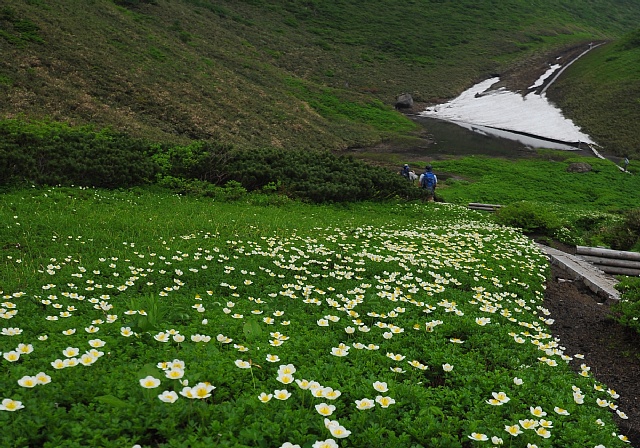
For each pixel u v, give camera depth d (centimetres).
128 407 319
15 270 705
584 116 5553
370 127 5066
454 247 1045
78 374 368
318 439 315
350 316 575
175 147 1767
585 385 473
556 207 2522
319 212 1510
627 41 7500
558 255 1198
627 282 748
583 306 837
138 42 4384
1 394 332
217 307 597
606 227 1795
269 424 320
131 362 405
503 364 501
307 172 1812
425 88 7081
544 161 4075
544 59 8469
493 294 763
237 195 1566
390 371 449
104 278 703
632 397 519
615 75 6412
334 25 8806
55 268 712
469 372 459
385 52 8219
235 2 8331
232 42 6269
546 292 892
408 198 1998
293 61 6769
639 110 5259
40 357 403
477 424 366
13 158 1290
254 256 864
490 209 2373
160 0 6138
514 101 6625
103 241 907
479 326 577
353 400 383
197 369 386
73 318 510
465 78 7731
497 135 5169
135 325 478
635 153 4459
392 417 364
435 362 472
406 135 4956
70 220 1019
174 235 995
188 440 290
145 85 3619
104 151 1541
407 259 877
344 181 1848
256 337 480
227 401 356
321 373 414
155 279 717
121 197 1348
